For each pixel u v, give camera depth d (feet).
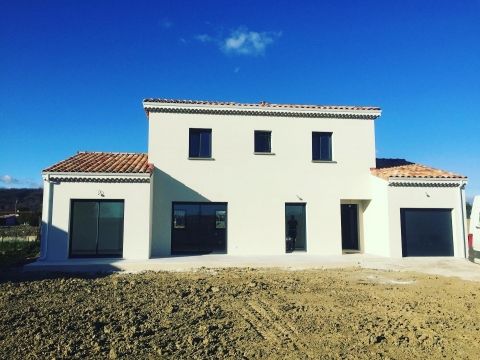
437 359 20.76
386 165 72.90
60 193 55.57
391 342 23.04
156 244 61.46
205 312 28.45
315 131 66.90
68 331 23.57
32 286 36.04
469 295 35.76
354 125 68.03
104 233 56.75
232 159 64.59
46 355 20.03
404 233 61.11
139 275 44.75
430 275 46.70
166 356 20.48
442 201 61.77
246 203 64.18
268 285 39.24
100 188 56.34
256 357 20.58
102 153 71.51
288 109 65.87
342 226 72.49
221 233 63.77
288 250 64.85
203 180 63.62
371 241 66.23
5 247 63.57
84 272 46.93
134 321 25.86
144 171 57.26
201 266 51.08
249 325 25.79
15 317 25.75
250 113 65.72
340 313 28.96
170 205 62.54
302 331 24.77
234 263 52.85
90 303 30.19
